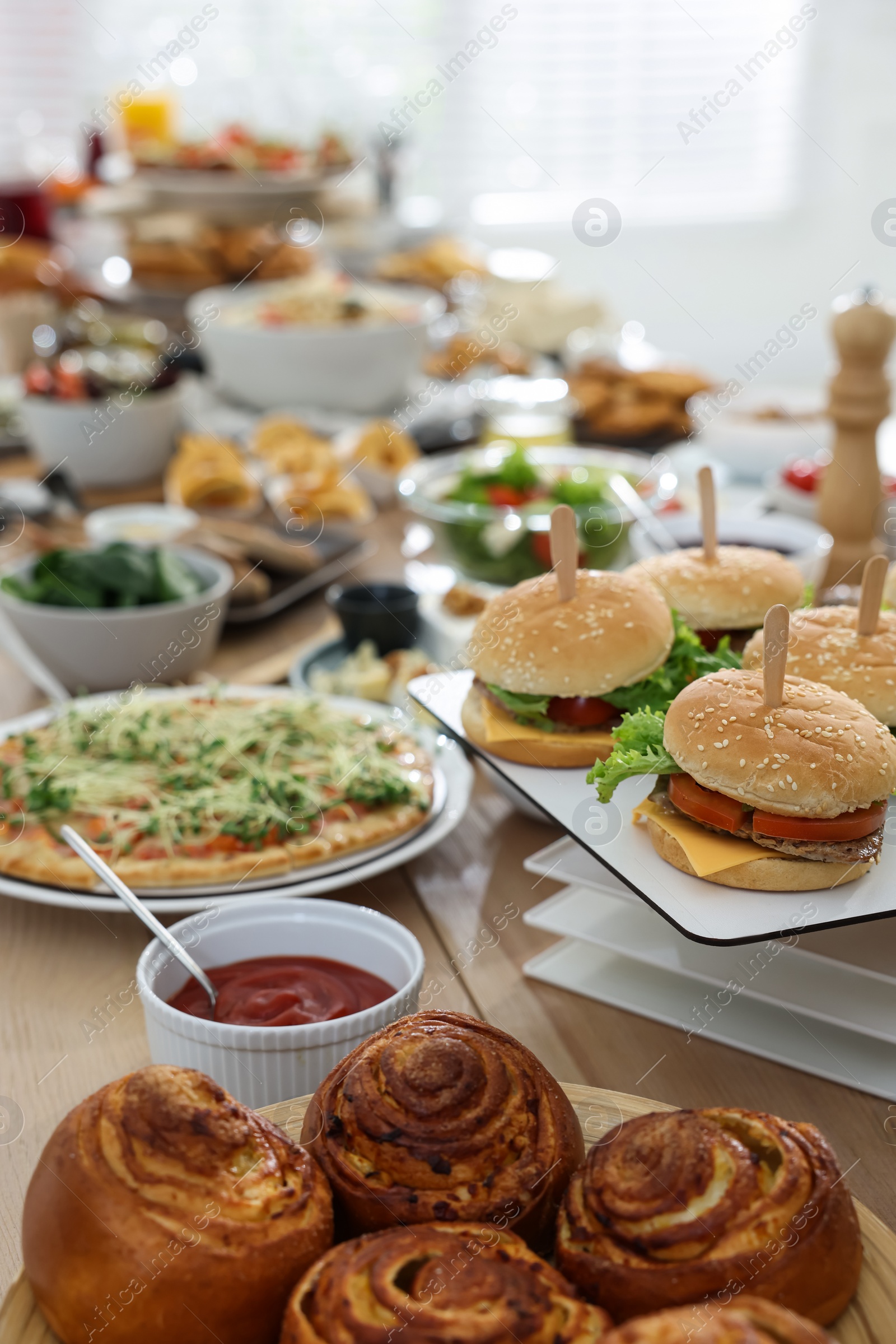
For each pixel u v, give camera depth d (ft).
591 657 2.57
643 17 9.84
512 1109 2.02
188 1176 1.93
